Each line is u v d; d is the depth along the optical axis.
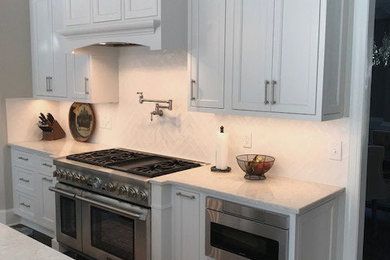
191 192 2.95
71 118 4.80
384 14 5.82
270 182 2.98
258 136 3.25
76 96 4.20
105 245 3.48
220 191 2.74
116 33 3.38
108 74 4.14
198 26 3.11
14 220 4.84
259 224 2.57
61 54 4.30
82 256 3.86
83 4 3.65
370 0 2.73
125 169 3.32
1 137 4.66
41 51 4.54
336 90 2.70
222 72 3.00
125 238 3.30
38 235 4.47
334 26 2.61
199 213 2.91
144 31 3.18
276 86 2.74
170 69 3.77
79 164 3.64
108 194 3.39
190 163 3.55
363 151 2.85
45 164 4.21
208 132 3.56
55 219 4.06
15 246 1.85
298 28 2.62
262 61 2.79
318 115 2.58
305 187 2.86
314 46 2.56
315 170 2.99
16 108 4.73
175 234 3.09
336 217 2.87
